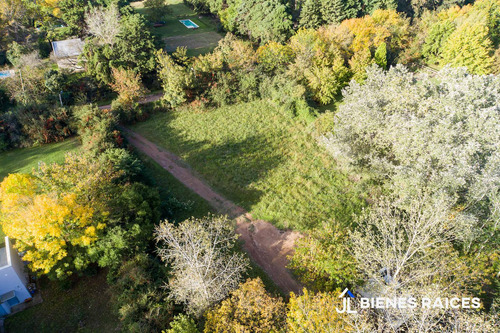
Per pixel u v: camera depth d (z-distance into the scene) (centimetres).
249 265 2958
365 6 8294
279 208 3509
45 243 2402
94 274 2848
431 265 2317
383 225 2480
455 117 2936
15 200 2575
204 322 2280
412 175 2806
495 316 1962
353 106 3472
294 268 2691
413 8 8856
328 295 2077
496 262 2470
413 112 3209
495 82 3375
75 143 4538
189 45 8394
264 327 2061
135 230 2738
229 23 8462
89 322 2534
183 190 3822
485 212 2736
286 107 5084
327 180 3869
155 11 9431
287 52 5778
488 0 6975
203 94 5372
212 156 4309
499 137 2744
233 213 3522
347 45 5894
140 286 2505
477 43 5694
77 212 2512
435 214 2347
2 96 5334
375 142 3297
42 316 2577
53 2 8525
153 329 2248
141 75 6025
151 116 5266
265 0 7306
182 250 2339
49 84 5241
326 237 2692
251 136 4656
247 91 5481
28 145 4547
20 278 2569
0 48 7231
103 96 5800
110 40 6053
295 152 4334
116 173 3194
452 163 2738
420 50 6675
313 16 7381
